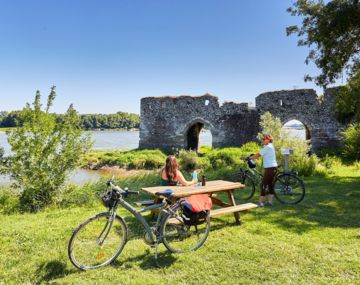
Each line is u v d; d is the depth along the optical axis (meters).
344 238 5.43
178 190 6.09
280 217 6.83
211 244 5.17
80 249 4.88
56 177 9.09
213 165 20.97
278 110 32.44
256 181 9.62
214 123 34.38
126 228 4.76
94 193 9.73
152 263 4.54
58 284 3.94
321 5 14.97
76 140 9.48
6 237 5.41
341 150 25.88
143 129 37.19
